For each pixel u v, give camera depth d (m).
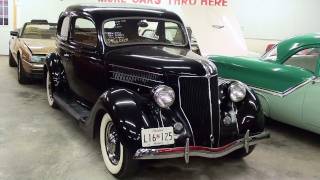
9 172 3.22
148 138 2.88
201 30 7.48
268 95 4.34
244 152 3.57
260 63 4.49
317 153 3.95
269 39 10.21
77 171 3.30
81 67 4.18
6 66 8.50
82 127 3.71
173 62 3.24
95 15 3.91
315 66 3.92
